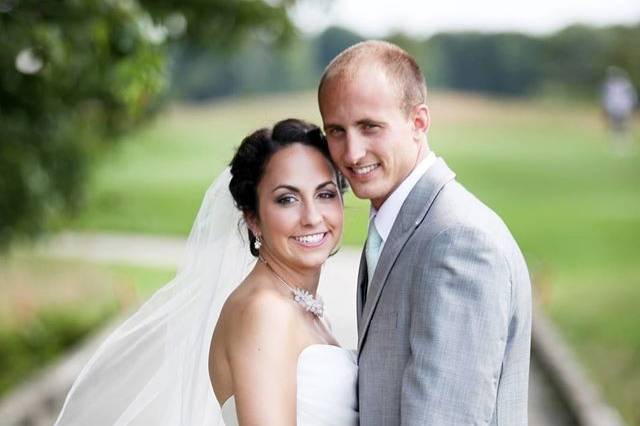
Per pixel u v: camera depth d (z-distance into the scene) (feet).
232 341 9.65
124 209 67.15
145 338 10.98
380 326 9.39
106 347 11.06
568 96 163.94
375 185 9.39
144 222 64.28
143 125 35.27
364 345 9.62
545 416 24.62
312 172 9.81
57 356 31.50
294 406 9.53
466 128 129.49
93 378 11.07
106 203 48.47
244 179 10.02
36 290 42.42
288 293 10.00
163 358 10.91
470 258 8.83
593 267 52.54
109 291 42.47
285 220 9.80
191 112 144.05
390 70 9.23
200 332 10.71
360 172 9.37
